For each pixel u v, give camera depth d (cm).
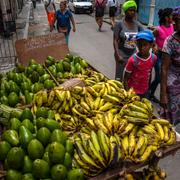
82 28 1491
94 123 270
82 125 290
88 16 2086
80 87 327
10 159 223
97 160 227
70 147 246
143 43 390
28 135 243
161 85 374
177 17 331
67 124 295
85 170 232
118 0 1733
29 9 2509
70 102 311
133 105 288
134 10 469
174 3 1305
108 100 310
